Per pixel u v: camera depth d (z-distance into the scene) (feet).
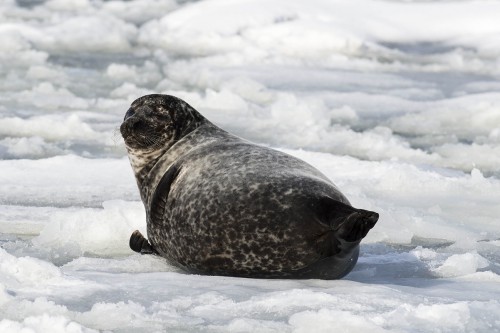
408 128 128.77
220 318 45.29
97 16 209.97
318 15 197.98
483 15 199.11
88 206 79.66
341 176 93.20
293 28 189.37
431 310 44.96
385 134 123.13
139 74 165.17
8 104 137.80
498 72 169.48
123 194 84.69
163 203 59.52
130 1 229.66
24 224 72.49
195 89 154.20
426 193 88.63
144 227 69.97
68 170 93.91
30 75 160.04
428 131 127.24
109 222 68.59
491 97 142.92
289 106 133.08
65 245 65.00
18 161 96.73
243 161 57.16
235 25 193.47
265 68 168.66
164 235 58.85
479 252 67.26
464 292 51.93
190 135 64.28
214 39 188.44
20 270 51.31
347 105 139.33
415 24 197.98
